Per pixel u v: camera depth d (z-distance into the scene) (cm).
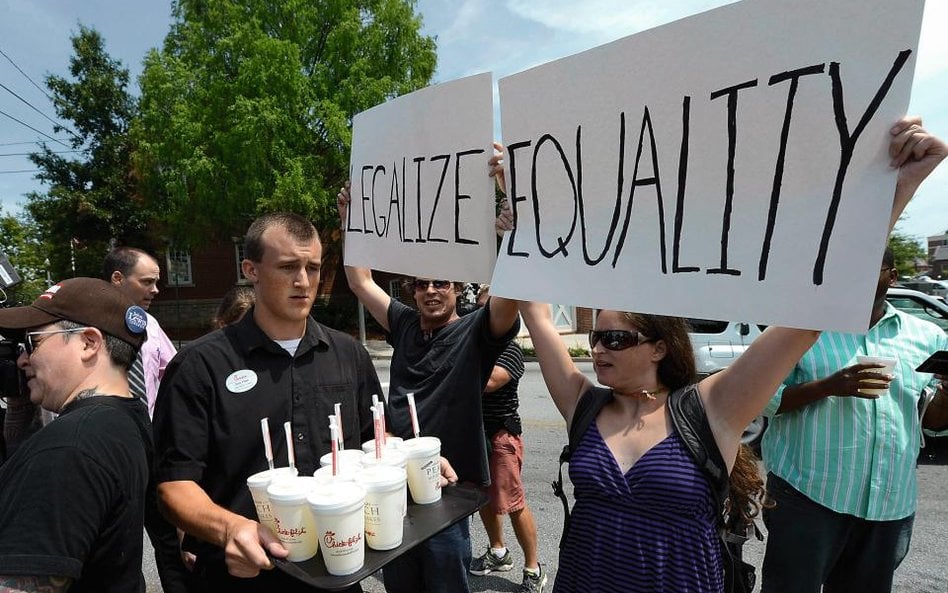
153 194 1677
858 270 116
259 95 1422
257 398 171
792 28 123
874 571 211
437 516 164
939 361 182
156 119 1520
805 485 207
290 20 1505
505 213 188
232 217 1500
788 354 143
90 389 144
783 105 125
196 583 172
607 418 171
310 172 1452
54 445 119
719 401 155
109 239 2017
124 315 150
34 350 143
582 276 162
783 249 126
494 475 306
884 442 202
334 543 131
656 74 145
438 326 266
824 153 121
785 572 213
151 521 208
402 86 1506
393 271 229
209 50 1541
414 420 179
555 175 169
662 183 146
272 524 145
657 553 148
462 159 201
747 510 169
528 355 1291
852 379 195
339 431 171
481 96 193
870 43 114
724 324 644
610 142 156
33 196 1952
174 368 171
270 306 177
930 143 109
